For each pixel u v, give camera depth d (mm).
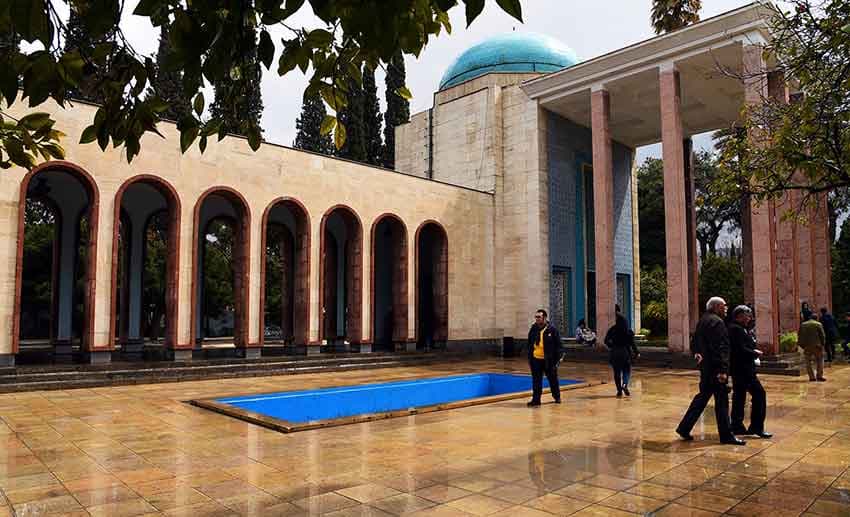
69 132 13422
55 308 17719
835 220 29625
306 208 17734
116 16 1907
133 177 14383
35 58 2059
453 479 5902
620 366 11680
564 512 4953
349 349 20406
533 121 22984
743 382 8109
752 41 17031
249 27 2213
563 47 27016
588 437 7879
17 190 12633
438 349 21406
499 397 11086
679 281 18250
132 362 14047
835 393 12109
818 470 6305
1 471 6133
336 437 7816
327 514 4883
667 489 5609
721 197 6477
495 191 23562
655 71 19688
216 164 15891
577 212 24391
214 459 6641
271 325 33656
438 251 21828
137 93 2396
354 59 2887
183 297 15109
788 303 18016
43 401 10648
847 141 5645
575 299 23812
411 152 27156
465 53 27672
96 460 6578
